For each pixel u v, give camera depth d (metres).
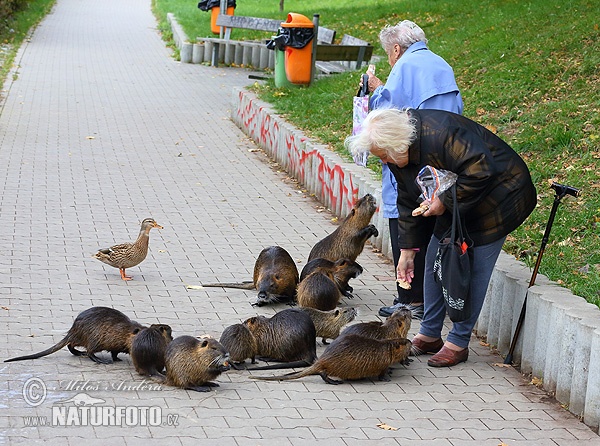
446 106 7.28
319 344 7.10
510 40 15.21
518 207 6.30
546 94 12.41
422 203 6.32
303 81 17.11
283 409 5.82
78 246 9.38
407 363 6.68
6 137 14.62
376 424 5.64
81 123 16.08
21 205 10.86
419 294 7.78
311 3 31.72
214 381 6.25
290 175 13.25
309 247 9.80
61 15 33.88
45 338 6.84
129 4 40.12
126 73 21.89
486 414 5.89
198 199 11.66
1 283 8.08
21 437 5.22
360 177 10.42
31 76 20.50
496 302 7.11
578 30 14.30
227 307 7.80
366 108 7.76
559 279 7.16
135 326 6.43
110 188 11.95
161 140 15.17
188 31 26.50
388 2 26.19
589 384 5.71
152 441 5.25
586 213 8.60
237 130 16.36
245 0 34.47
